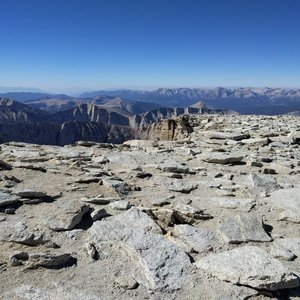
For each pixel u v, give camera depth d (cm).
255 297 851
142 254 964
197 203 1433
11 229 1055
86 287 847
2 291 812
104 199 1363
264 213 1355
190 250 1034
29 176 1656
